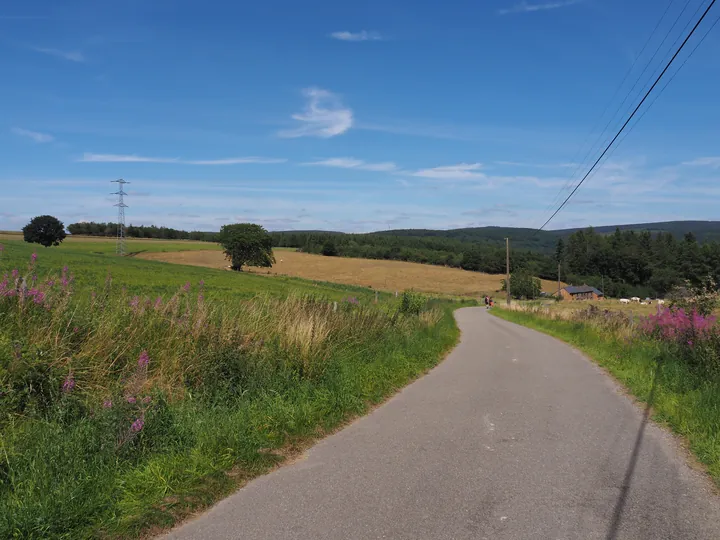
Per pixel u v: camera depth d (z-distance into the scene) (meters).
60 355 6.03
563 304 68.38
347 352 10.21
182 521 3.95
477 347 16.88
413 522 3.89
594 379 10.41
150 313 7.96
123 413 5.07
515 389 9.29
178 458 4.89
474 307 67.62
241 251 88.81
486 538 3.65
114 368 6.59
